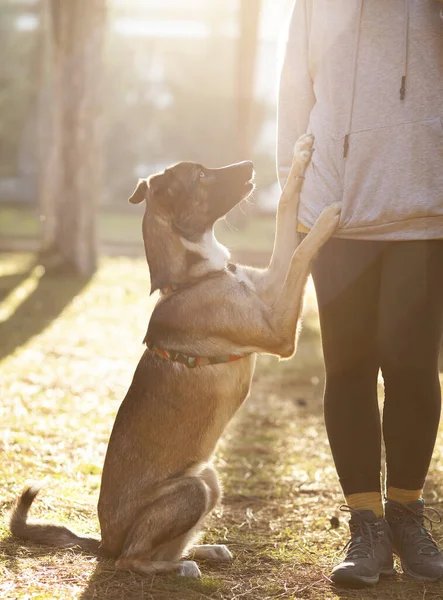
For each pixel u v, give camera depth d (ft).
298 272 10.63
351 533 10.50
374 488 10.52
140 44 101.45
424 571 10.18
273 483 15.39
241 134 63.93
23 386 23.00
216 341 11.14
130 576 10.35
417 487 10.50
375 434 10.48
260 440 18.83
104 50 46.55
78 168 46.68
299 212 10.83
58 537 11.35
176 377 11.02
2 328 32.30
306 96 10.89
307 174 10.71
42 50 67.41
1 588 9.84
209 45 98.32
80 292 41.52
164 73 101.91
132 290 42.65
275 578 10.51
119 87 100.01
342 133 10.24
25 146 98.89
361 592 9.91
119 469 10.93
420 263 9.86
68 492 13.84
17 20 91.35
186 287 11.51
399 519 10.54
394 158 9.87
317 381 25.67
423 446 10.29
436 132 9.78
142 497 10.75
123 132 101.35
